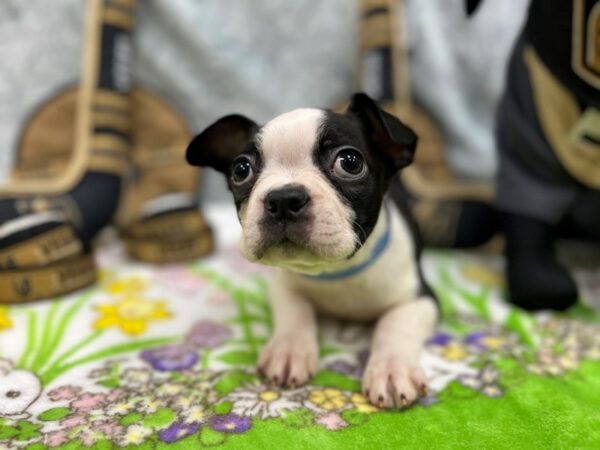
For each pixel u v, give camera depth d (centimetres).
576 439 21
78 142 41
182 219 42
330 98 51
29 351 28
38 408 23
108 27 43
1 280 33
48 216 36
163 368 27
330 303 30
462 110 49
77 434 22
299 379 25
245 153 26
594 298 35
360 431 22
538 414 23
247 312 33
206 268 40
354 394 25
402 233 30
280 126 25
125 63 44
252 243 23
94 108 41
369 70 46
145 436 21
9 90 44
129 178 46
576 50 31
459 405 24
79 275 35
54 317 32
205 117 50
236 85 50
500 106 38
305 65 51
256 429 22
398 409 23
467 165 48
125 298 35
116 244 45
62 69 44
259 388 25
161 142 48
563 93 32
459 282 37
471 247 43
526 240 34
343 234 23
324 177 24
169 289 36
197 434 22
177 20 47
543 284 32
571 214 36
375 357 26
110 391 25
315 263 24
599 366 27
